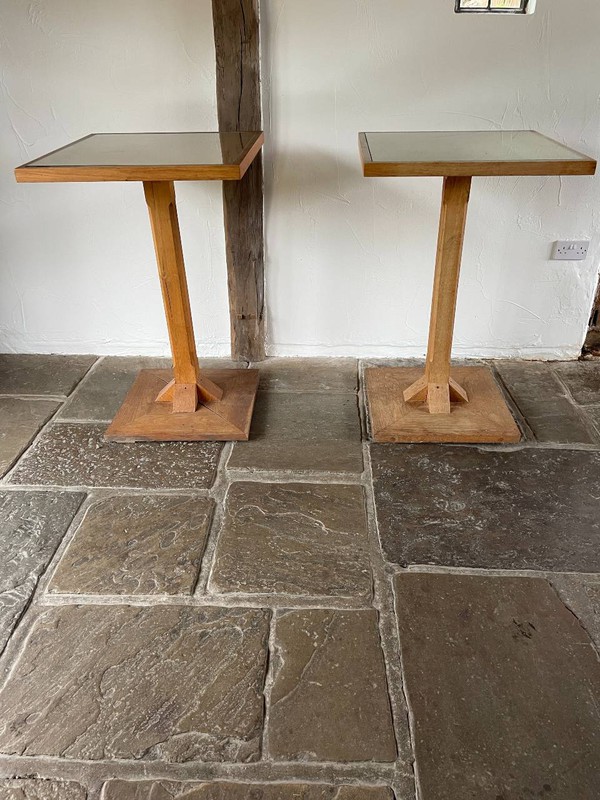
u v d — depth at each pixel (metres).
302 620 1.68
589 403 2.62
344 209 2.66
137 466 2.29
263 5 2.31
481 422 2.40
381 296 2.85
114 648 1.62
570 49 2.33
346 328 2.94
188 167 1.83
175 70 2.44
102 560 1.88
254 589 1.78
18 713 1.47
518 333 2.91
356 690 1.51
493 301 2.84
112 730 1.44
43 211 2.73
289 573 1.83
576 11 2.27
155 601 1.74
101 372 2.92
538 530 1.97
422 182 2.59
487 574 1.81
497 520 2.01
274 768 1.36
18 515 2.06
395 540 1.94
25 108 2.54
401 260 2.76
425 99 2.46
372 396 2.60
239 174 1.86
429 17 2.31
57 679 1.54
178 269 2.28
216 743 1.41
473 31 2.32
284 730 1.43
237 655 1.59
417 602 1.72
